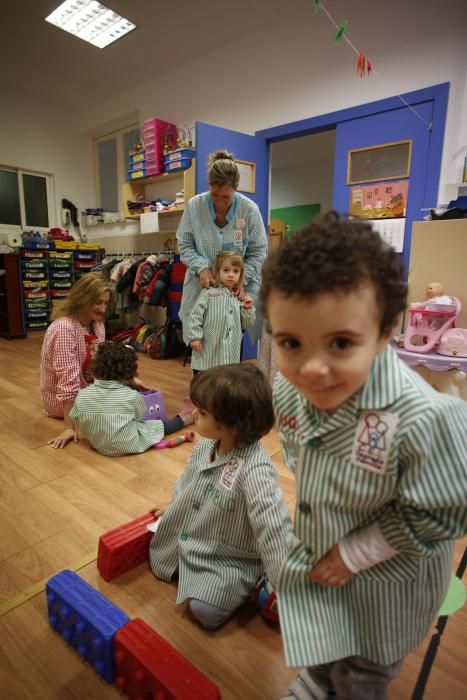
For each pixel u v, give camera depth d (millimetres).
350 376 427
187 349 3664
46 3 3305
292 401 622
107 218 5309
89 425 1781
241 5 3152
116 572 1087
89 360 2152
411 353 1886
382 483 500
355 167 2986
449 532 493
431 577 577
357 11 2850
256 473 909
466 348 1821
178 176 4289
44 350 2107
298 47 3189
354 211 3018
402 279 450
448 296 1991
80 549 1193
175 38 3637
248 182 3473
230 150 3295
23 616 967
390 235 2844
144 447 1839
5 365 3430
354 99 2947
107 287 2113
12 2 3289
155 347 3865
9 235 4934
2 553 1171
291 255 413
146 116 4590
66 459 1758
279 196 6641
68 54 4004
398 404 484
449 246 1987
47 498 1454
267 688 809
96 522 1319
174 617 971
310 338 417
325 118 3088
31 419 2219
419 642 617
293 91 3266
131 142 5215
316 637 583
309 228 430
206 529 991
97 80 4543
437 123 2590
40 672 839
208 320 2000
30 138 5133
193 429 2098
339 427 522
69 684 817
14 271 4602
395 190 2816
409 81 2688
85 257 5246
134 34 3607
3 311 4734
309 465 558
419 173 2703
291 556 612
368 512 547
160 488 1529
